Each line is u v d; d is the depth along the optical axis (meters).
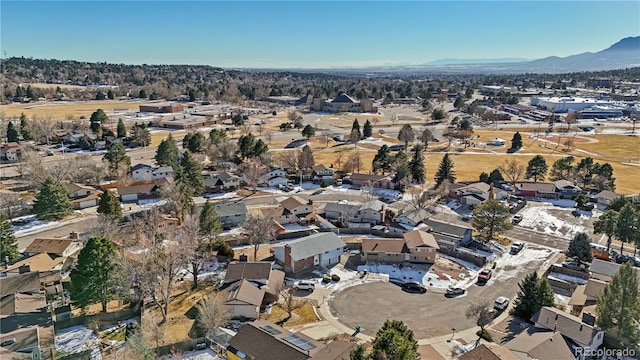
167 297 49.69
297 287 57.03
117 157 108.38
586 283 57.41
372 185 103.75
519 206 91.06
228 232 76.62
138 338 41.94
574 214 87.94
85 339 45.88
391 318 50.41
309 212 81.88
